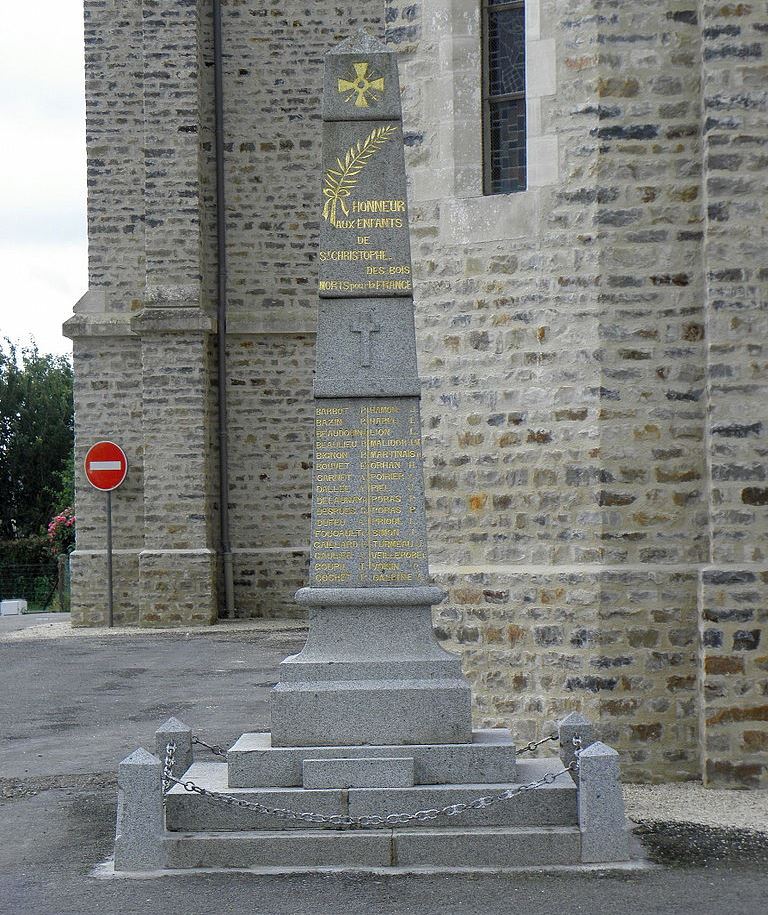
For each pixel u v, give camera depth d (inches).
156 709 491.2
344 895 256.8
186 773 311.9
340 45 317.1
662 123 372.8
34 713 491.8
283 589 799.7
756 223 362.9
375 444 310.7
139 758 281.4
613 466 370.0
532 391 380.2
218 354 796.0
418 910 247.0
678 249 371.6
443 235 396.5
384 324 312.7
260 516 799.7
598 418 370.3
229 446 800.3
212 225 797.9
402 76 409.7
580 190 374.6
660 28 372.8
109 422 788.6
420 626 304.2
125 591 784.3
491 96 402.3
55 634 762.2
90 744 428.1
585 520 371.9
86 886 267.4
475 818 283.4
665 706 365.4
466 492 390.0
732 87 362.9
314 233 800.3
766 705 354.6
